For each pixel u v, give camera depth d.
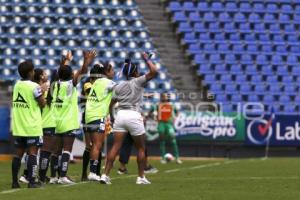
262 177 49.69
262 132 84.50
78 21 102.38
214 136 83.44
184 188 39.94
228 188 40.31
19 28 100.19
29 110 38.97
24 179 44.38
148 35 103.44
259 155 85.06
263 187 41.19
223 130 83.62
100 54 98.50
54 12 102.81
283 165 65.00
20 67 39.38
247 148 84.75
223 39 104.19
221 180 46.56
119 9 105.12
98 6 104.56
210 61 100.31
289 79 100.12
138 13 105.69
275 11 109.50
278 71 101.00
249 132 84.19
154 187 40.31
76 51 98.25
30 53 97.38
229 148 84.06
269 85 98.25
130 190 38.25
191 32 104.38
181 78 98.00
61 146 44.38
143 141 42.28
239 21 106.81
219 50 102.44
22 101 38.94
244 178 48.56
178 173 54.56
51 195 35.38
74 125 43.06
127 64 41.62
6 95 88.62
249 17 108.00
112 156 42.19
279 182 45.00
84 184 42.06
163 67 99.19
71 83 42.94
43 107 39.78
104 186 40.66
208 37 104.12
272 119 84.81
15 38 98.75
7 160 74.94
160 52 101.62
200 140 83.12
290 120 85.25
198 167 62.88
